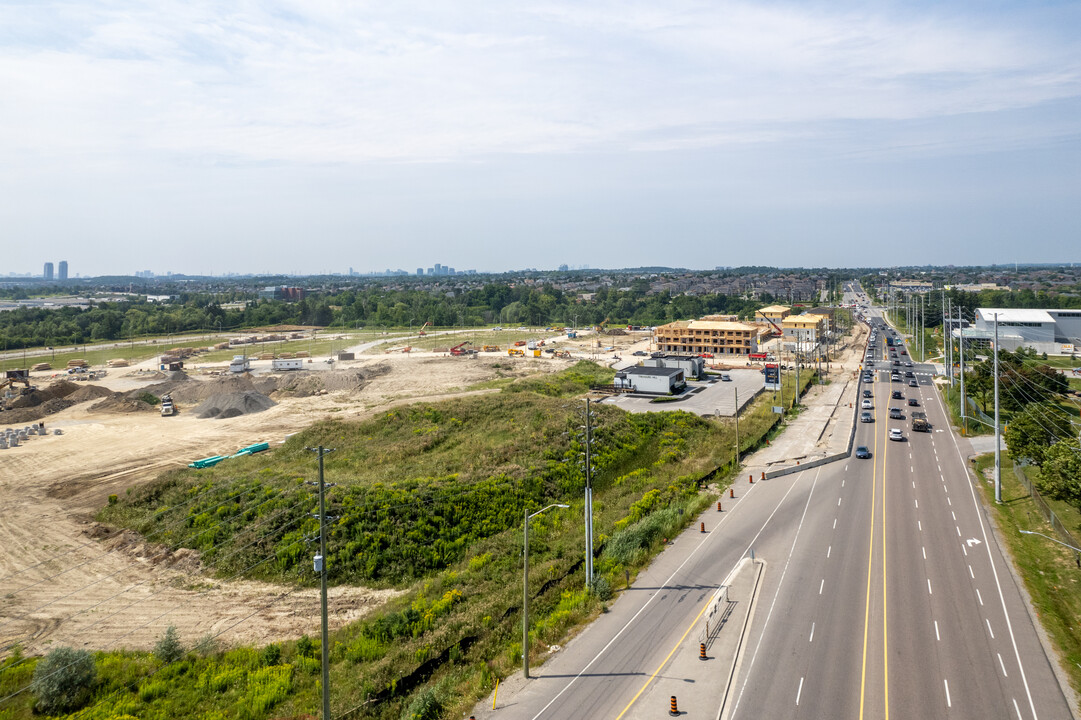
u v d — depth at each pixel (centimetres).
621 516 6488
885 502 6838
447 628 4362
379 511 6131
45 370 19075
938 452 8838
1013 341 18112
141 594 5166
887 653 4041
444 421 10250
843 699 3584
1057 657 3975
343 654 4200
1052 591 4812
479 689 3744
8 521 6775
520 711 3550
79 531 6494
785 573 5209
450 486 6769
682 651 4119
